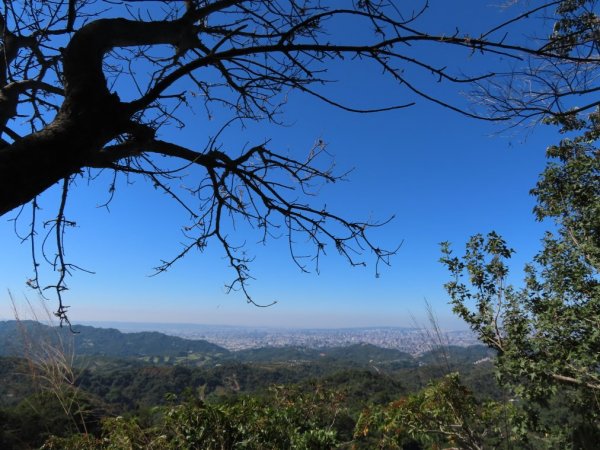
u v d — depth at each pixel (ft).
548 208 18.76
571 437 13.52
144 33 6.35
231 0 6.92
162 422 10.56
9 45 7.50
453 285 17.24
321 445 10.43
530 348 15.34
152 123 7.75
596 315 14.66
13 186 4.42
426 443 13.35
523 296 16.78
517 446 13.92
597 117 10.94
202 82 9.38
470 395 12.47
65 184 6.64
